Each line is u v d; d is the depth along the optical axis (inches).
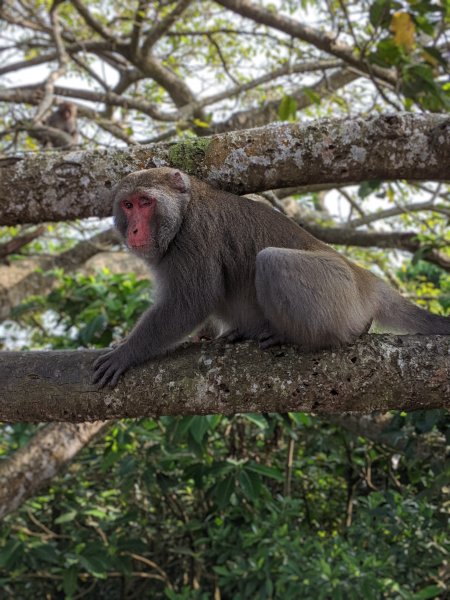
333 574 206.1
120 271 456.4
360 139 161.0
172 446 261.1
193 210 168.2
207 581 309.9
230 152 169.3
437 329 177.3
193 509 304.5
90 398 154.8
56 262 398.9
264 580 234.7
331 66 361.4
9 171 171.9
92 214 174.6
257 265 159.9
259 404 149.3
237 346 155.5
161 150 174.1
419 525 225.5
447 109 262.1
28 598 311.1
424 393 145.9
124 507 309.1
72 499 299.6
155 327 161.2
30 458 259.4
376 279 184.1
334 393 147.2
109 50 391.2
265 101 378.3
